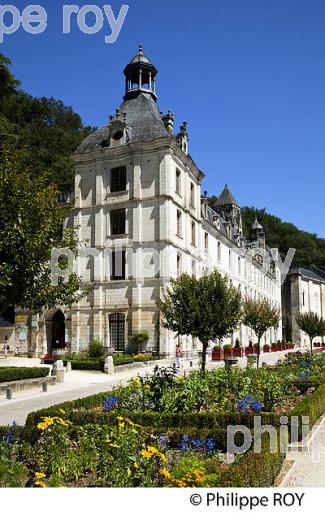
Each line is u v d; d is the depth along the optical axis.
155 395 13.48
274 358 46.50
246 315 34.53
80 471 8.20
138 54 46.12
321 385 16.95
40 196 19.09
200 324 24.33
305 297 96.94
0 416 15.08
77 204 42.00
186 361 36.56
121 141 41.25
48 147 58.19
